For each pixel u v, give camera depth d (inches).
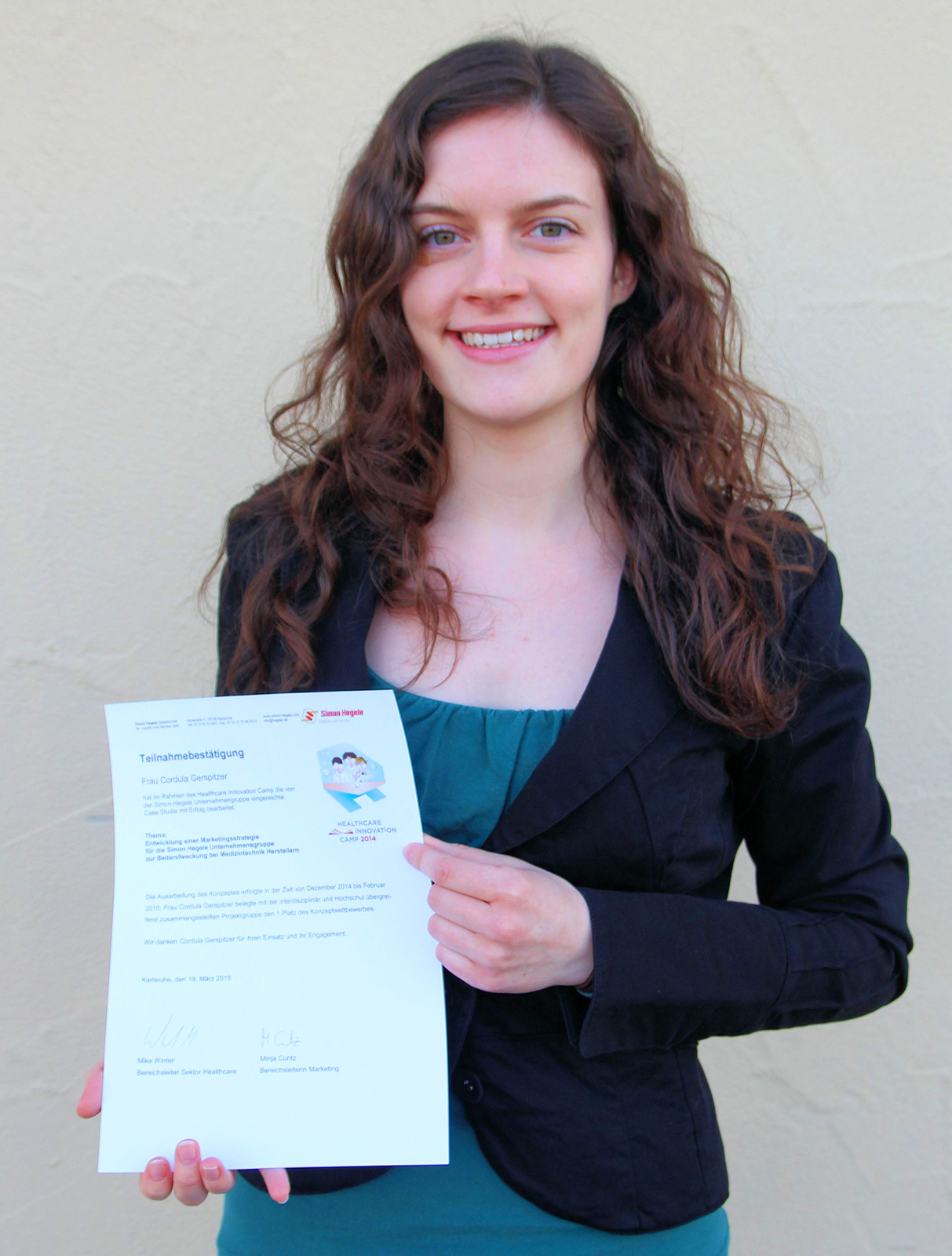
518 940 30.6
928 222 49.9
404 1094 32.2
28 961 53.4
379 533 38.4
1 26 47.4
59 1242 55.7
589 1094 34.1
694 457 38.6
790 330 50.8
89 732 52.7
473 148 33.1
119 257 49.8
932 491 51.9
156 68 48.6
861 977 35.3
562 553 38.0
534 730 34.4
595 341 35.3
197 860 32.8
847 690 36.9
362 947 32.7
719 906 34.5
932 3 48.3
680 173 45.5
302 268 50.5
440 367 35.7
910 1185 58.0
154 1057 32.6
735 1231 58.2
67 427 50.6
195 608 52.5
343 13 48.7
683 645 35.3
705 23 48.9
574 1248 34.2
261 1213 36.4
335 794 32.5
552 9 49.0
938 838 54.6
